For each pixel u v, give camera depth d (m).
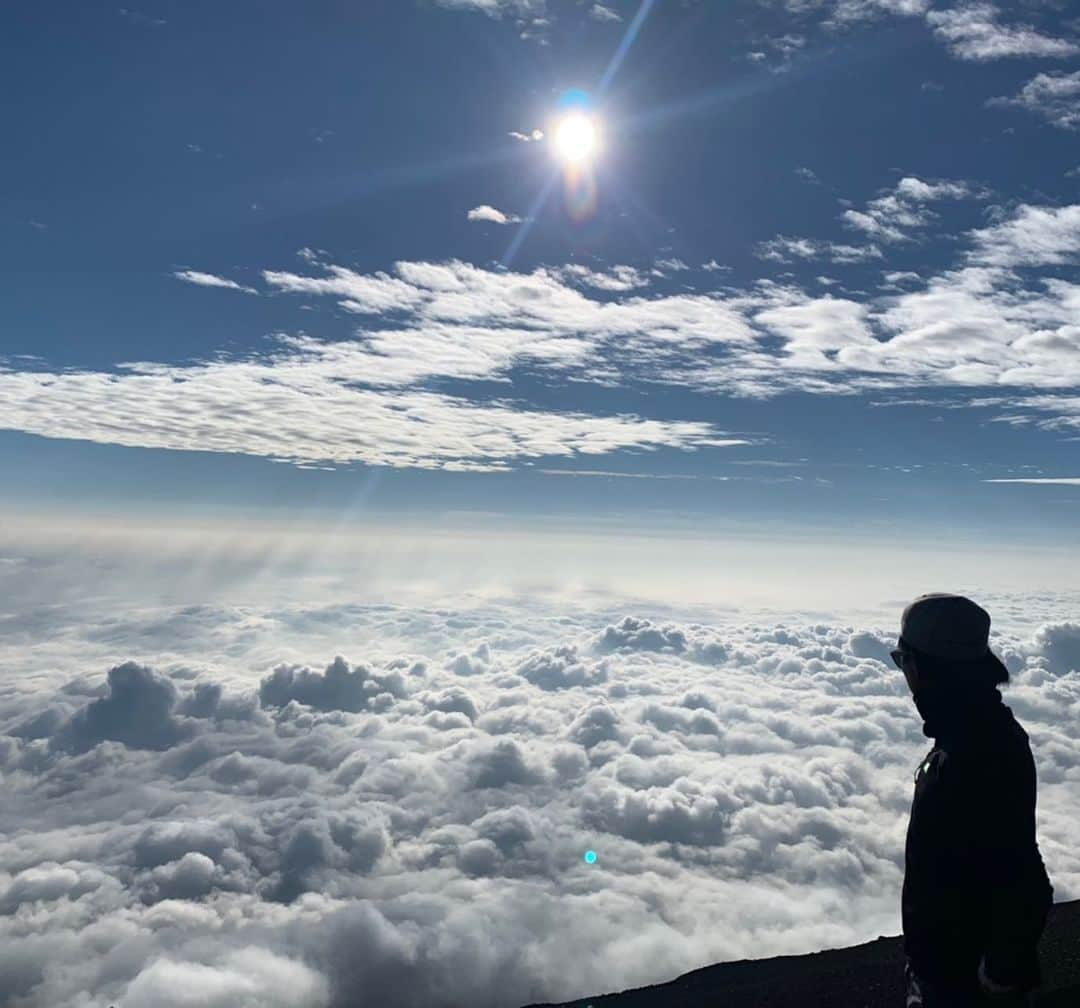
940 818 2.06
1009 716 2.09
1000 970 1.94
